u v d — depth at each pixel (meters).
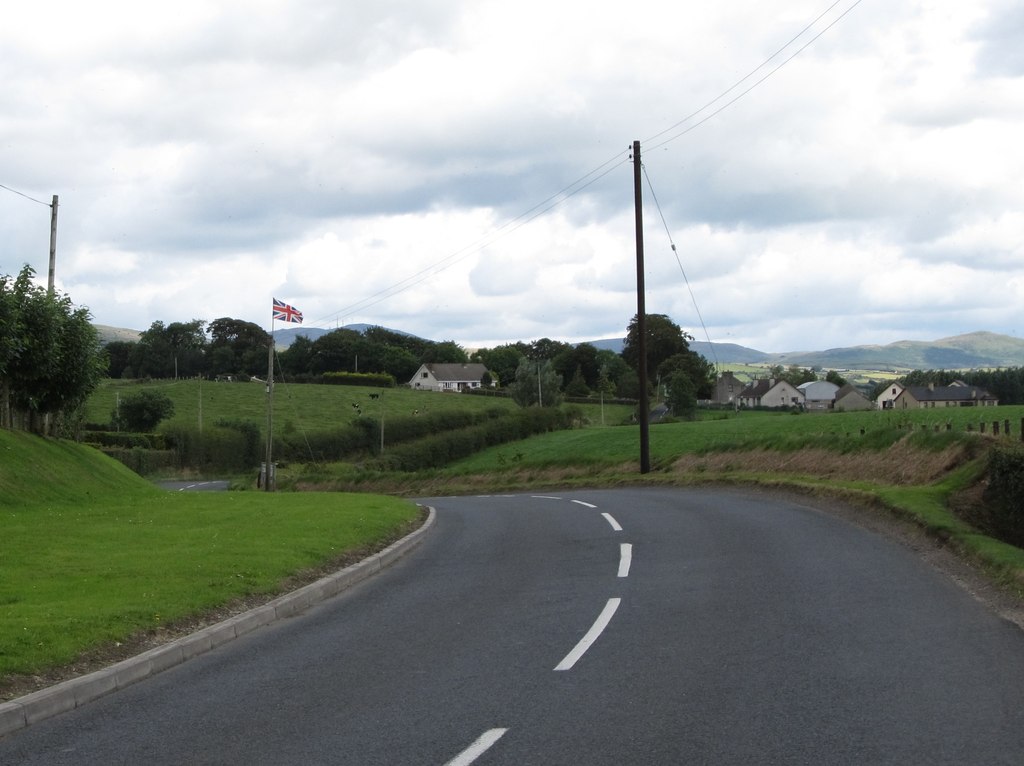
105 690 7.88
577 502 25.88
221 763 6.04
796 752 5.77
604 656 8.36
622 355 142.38
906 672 7.48
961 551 13.02
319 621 10.70
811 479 26.48
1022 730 6.06
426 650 8.98
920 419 37.69
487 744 6.12
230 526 17.45
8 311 25.02
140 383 112.75
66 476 25.83
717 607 10.28
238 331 149.12
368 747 6.20
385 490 48.03
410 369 158.50
